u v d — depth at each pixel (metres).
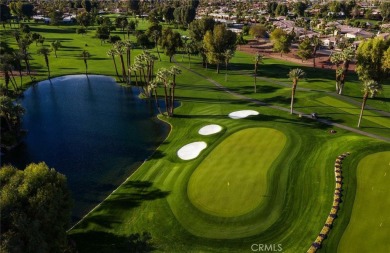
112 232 42.22
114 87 107.06
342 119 74.06
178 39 129.88
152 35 149.00
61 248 37.16
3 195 32.66
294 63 134.50
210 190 48.62
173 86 79.88
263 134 65.50
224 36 115.62
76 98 97.31
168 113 81.94
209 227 41.78
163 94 99.25
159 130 75.19
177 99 94.50
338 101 85.81
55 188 35.91
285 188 47.47
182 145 65.44
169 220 43.72
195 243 39.50
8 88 103.00
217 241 39.50
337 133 66.00
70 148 67.00
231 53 108.69
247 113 78.94
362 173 49.75
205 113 82.25
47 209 34.47
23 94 100.75
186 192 48.97
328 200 44.31
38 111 87.69
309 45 128.38
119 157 63.16
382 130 68.12
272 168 52.50
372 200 43.53
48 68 116.44
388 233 37.78
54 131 75.25
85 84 110.12
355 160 53.44
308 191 46.56
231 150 59.91
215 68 126.62
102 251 38.91
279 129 67.44
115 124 78.94
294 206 43.88
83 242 40.53
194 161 57.75
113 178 55.94
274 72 119.06
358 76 106.25
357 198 44.12
